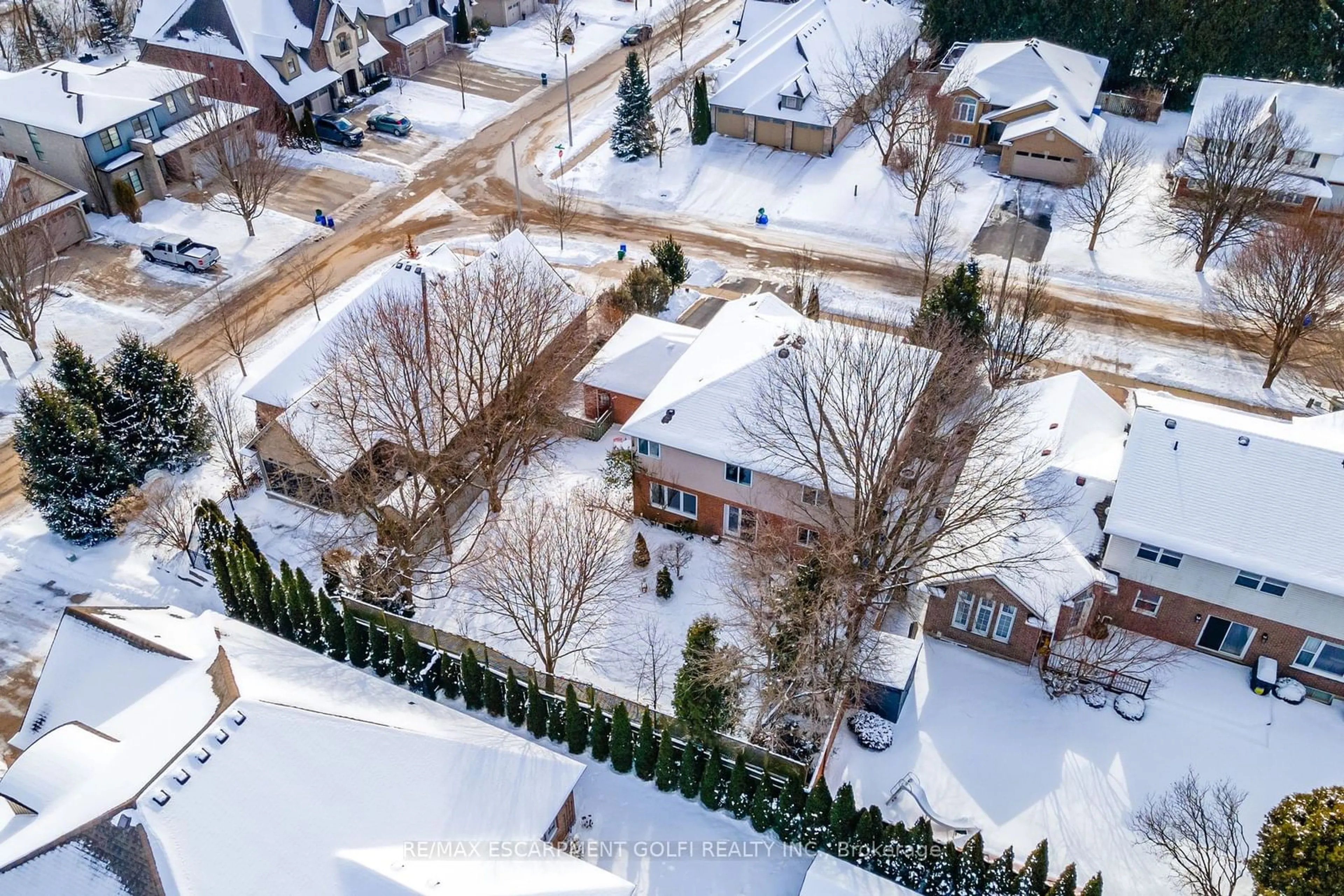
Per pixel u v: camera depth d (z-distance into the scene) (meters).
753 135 74.56
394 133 76.50
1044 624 34.81
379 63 84.31
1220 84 68.31
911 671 34.38
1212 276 59.16
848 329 41.00
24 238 52.28
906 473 39.25
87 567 41.97
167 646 31.17
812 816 30.23
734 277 60.66
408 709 31.08
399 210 67.56
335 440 42.12
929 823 28.70
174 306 57.75
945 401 37.81
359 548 40.50
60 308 57.22
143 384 44.72
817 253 62.94
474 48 90.62
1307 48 74.88
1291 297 47.78
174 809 24.23
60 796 26.38
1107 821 31.66
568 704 32.84
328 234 64.75
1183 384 51.28
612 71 86.81
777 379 39.66
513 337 40.44
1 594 40.62
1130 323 55.91
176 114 68.81
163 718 27.67
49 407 40.59
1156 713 35.03
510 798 28.50
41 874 24.02
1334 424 39.72
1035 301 48.31
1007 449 39.84
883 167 70.88
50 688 31.75
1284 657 35.75
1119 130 74.12
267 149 67.44
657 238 64.94
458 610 40.09
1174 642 37.62
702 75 76.25
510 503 44.31
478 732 30.75
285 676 30.59
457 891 25.19
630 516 43.66
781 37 77.75
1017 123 69.00
